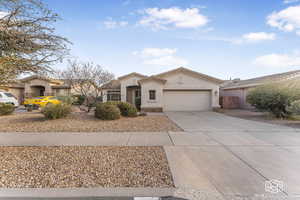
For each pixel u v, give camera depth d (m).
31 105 14.93
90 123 8.99
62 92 22.47
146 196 2.61
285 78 15.54
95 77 13.50
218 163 3.94
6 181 3.00
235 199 2.53
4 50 3.71
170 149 4.98
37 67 4.30
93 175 3.28
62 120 9.62
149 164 3.86
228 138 6.23
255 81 19.56
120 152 4.70
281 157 4.32
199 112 15.48
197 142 5.72
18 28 3.94
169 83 16.70
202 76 16.58
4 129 7.56
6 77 3.97
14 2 3.74
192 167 3.71
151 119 10.77
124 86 20.56
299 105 9.39
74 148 5.04
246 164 3.88
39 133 6.92
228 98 20.14
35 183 2.95
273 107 11.41
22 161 3.96
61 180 3.06
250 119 11.12
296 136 6.52
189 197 2.59
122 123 9.13
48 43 4.31
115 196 2.60
